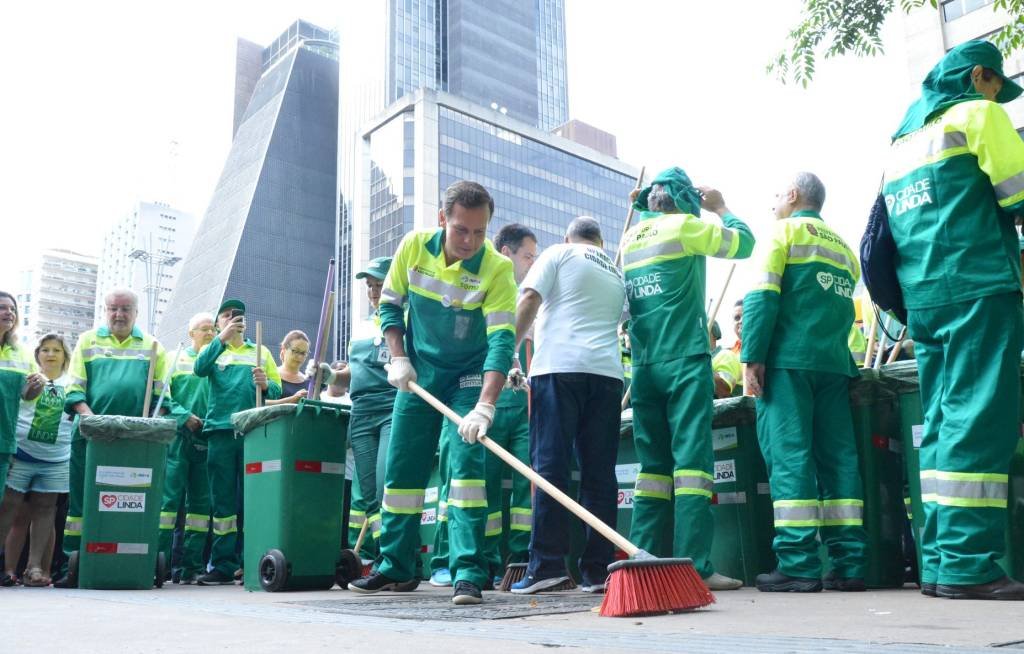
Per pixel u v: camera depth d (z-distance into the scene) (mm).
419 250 4262
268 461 5168
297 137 131250
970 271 3424
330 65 137875
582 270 4277
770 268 4332
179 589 5832
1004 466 3359
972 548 3324
